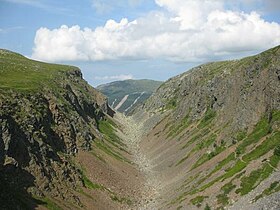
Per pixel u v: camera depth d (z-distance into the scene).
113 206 95.81
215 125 138.25
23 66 170.88
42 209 73.00
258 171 79.06
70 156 108.00
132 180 120.69
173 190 104.50
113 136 187.88
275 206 61.38
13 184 72.62
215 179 90.31
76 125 129.62
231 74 154.12
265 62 125.75
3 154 75.12
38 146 90.38
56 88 139.62
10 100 93.81
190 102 186.12
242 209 68.62
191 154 129.12
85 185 98.50
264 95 113.94
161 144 171.62
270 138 91.94
